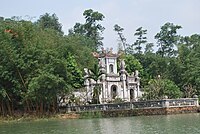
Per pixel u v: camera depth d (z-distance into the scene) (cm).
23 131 4625
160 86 7850
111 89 8719
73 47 10231
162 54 14238
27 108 7762
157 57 12200
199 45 11744
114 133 3762
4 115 7662
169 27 14262
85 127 4719
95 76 8219
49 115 7450
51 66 7612
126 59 10931
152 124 4506
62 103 8125
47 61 7762
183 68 10112
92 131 4116
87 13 15050
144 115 6475
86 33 15150
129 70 10775
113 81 8738
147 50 14612
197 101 6650
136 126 4384
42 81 7219
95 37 15050
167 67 11175
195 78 9175
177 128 3875
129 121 5291
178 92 8088
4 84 7650
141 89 9856
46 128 4916
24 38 7950
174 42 14162
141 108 6562
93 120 6172
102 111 7044
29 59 7656
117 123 5059
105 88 8594
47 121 6644
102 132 3938
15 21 8525
